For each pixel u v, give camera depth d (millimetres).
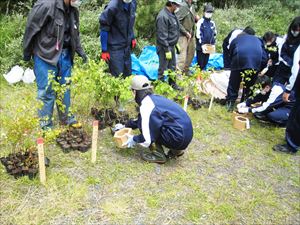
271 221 3363
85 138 4176
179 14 6316
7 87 5586
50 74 3717
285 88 5117
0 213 3084
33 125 3490
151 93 3834
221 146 4590
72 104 4801
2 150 3871
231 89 5645
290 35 5258
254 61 5297
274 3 12141
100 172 3738
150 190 3561
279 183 3975
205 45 6664
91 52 6672
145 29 7906
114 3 4527
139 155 4137
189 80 5137
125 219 3150
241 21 10539
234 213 3393
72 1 3764
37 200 3264
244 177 3992
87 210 3209
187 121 3814
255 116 5586
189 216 3271
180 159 4180
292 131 4547
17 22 6871
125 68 5078
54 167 3730
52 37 3777
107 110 4695
